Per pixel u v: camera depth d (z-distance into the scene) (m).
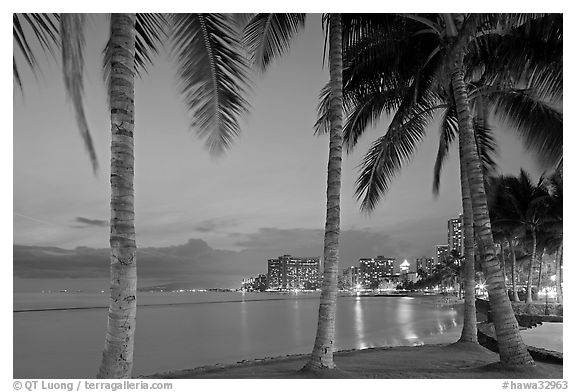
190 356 19.70
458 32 8.72
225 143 7.77
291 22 8.52
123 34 4.67
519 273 52.62
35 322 43.03
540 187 27.84
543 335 14.14
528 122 10.82
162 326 36.88
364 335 26.61
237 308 74.19
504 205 29.22
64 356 21.31
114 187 4.47
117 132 4.54
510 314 7.89
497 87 11.18
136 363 17.88
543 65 9.31
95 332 33.22
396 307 73.75
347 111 11.42
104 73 6.18
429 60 10.91
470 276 11.48
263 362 9.00
